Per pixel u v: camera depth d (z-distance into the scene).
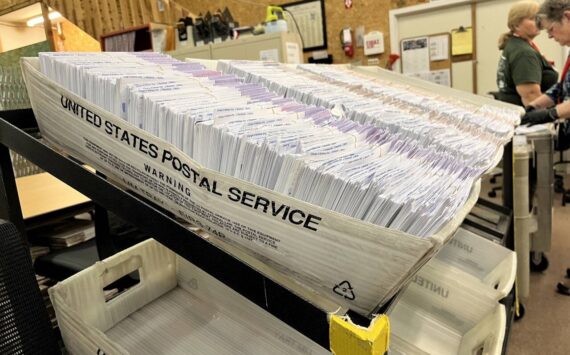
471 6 4.13
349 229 0.44
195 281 0.89
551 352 1.67
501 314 0.88
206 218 0.54
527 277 1.98
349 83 1.18
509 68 2.77
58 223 1.59
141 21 4.13
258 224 0.49
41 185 1.57
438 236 0.41
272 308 0.47
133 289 0.84
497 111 1.53
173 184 0.54
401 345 0.72
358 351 0.40
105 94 0.57
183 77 0.73
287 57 2.30
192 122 0.52
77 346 0.63
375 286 0.46
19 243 0.61
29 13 2.37
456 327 0.98
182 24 2.89
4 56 1.54
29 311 0.61
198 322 0.83
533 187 2.25
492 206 1.79
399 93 1.26
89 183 0.56
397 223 0.45
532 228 2.21
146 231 0.54
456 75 4.36
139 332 0.79
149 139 0.53
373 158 0.55
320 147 0.54
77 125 0.59
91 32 3.83
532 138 2.02
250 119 0.58
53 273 1.15
